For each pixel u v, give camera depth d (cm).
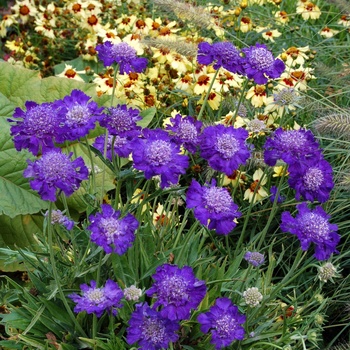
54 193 80
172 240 108
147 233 105
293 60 146
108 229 81
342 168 133
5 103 135
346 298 123
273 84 149
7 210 129
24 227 138
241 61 102
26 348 100
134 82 146
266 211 130
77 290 94
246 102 141
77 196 134
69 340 97
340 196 129
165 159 83
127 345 95
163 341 83
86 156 138
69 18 186
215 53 101
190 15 137
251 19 177
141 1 187
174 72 151
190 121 94
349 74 142
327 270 95
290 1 200
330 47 160
